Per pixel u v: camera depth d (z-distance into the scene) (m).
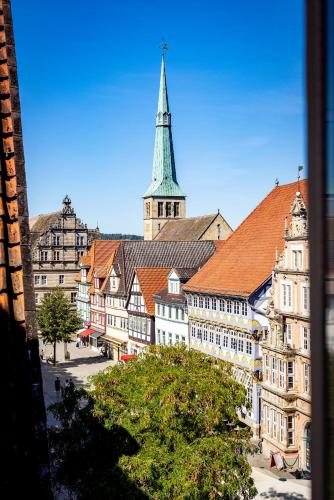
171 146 124.12
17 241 6.09
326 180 2.64
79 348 87.88
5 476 5.09
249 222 52.16
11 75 7.11
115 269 76.00
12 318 5.71
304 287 34.88
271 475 34.16
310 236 2.71
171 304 57.12
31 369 5.71
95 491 18.38
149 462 18.39
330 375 2.65
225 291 45.81
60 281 98.94
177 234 101.44
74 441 20.78
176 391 20.42
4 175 6.46
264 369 38.72
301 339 35.16
